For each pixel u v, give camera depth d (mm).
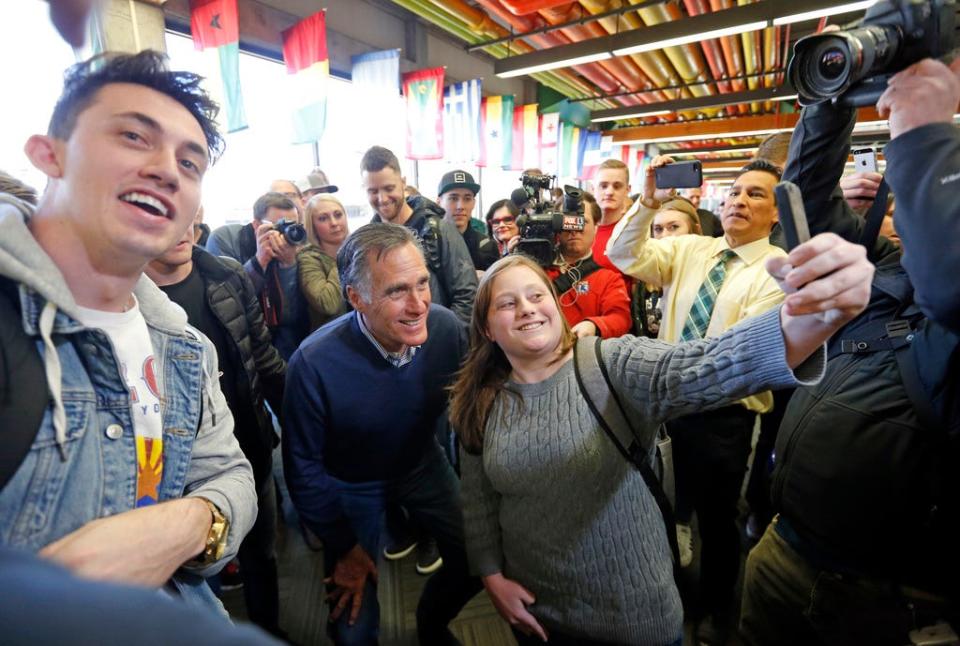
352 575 1238
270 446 1428
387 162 2023
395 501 1368
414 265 1076
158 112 532
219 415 787
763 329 620
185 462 685
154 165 528
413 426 1278
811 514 922
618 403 844
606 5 4512
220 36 3074
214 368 796
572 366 890
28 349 477
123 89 519
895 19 590
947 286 550
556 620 934
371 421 1216
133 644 178
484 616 1611
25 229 479
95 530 492
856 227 948
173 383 682
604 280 1735
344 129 4551
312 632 1527
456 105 5234
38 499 481
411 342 1116
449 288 1999
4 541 461
